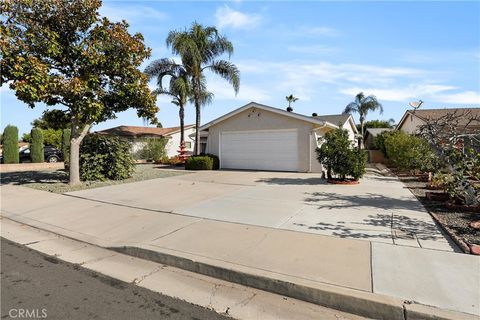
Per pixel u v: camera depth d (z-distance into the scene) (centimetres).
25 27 912
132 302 313
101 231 548
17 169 1930
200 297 324
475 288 306
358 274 340
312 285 318
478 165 609
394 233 480
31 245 497
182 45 1734
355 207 669
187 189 953
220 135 1708
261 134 1579
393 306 279
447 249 410
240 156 1645
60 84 903
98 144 1202
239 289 344
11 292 334
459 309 271
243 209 665
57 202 803
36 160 2203
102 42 995
